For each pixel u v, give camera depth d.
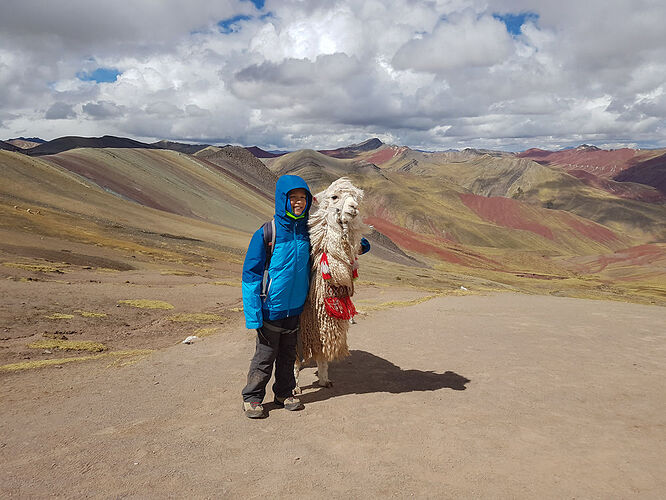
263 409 4.71
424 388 5.43
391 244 147.62
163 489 3.07
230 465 3.43
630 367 6.48
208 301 15.20
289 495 2.99
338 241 4.67
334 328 4.88
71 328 9.62
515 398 5.04
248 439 3.93
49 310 10.95
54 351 7.69
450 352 7.37
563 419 4.40
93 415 4.60
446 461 3.48
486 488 3.07
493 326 9.91
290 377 4.80
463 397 5.07
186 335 9.74
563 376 5.97
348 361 6.79
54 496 2.97
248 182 170.25
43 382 5.86
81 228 39.59
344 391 5.32
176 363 6.84
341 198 4.73
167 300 14.50
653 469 3.34
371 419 4.38
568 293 94.81
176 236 52.06
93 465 3.43
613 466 3.39
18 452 3.69
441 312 11.95
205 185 122.56
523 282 122.62
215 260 40.00
